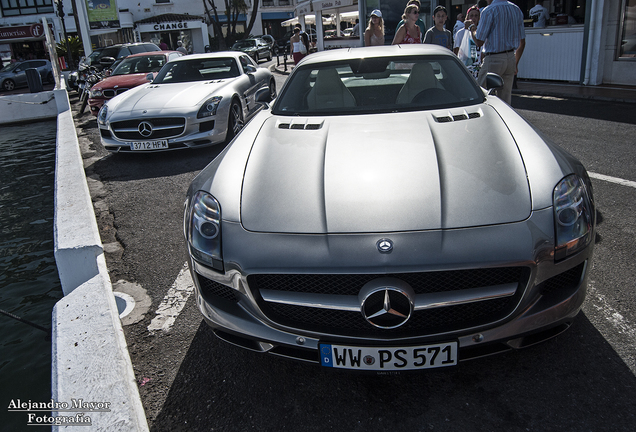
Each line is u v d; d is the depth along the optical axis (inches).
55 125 459.2
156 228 145.9
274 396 73.4
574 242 66.4
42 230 172.9
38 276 138.8
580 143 199.0
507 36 203.2
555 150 79.7
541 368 74.8
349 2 654.5
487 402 69.1
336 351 66.1
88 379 73.9
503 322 64.9
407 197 69.8
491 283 64.9
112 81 357.4
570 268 67.0
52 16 1358.3
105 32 1285.7
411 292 62.6
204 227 73.0
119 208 167.0
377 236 64.9
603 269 101.7
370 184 73.1
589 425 63.5
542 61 387.2
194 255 74.2
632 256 105.8
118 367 76.4
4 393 91.9
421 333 64.5
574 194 69.5
